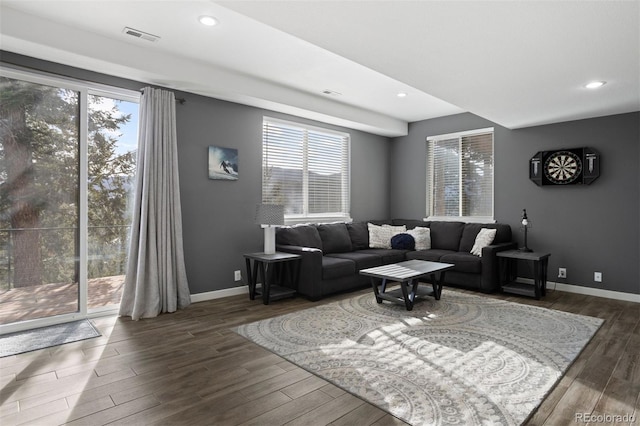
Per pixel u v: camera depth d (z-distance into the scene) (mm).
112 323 3447
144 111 3715
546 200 5016
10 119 3170
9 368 2498
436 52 2754
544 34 2441
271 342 2977
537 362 2584
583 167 4645
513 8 2125
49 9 2785
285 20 2295
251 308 3953
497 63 2949
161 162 3795
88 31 3139
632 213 4363
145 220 3676
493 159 5516
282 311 3850
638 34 2420
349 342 2973
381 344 2930
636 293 4336
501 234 5090
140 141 3705
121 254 3842
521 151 5234
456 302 4191
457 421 1889
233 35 3213
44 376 2387
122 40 3316
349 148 6082
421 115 6039
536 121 4824
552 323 3443
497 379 2338
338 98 5105
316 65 3910
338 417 1936
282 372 2453
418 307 3986
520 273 5199
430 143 6309
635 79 3270
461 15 2211
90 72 3494
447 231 5629
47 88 3340
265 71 4082
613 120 4480
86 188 3541
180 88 3998
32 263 3293
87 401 2090
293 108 4812
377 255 5078
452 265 4289
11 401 2088
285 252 4578
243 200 4660
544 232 5031
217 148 4375
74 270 3512
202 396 2146
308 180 5531
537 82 3373
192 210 4195
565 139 4832
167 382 2314
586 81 3336
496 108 4227
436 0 2051
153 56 3521
